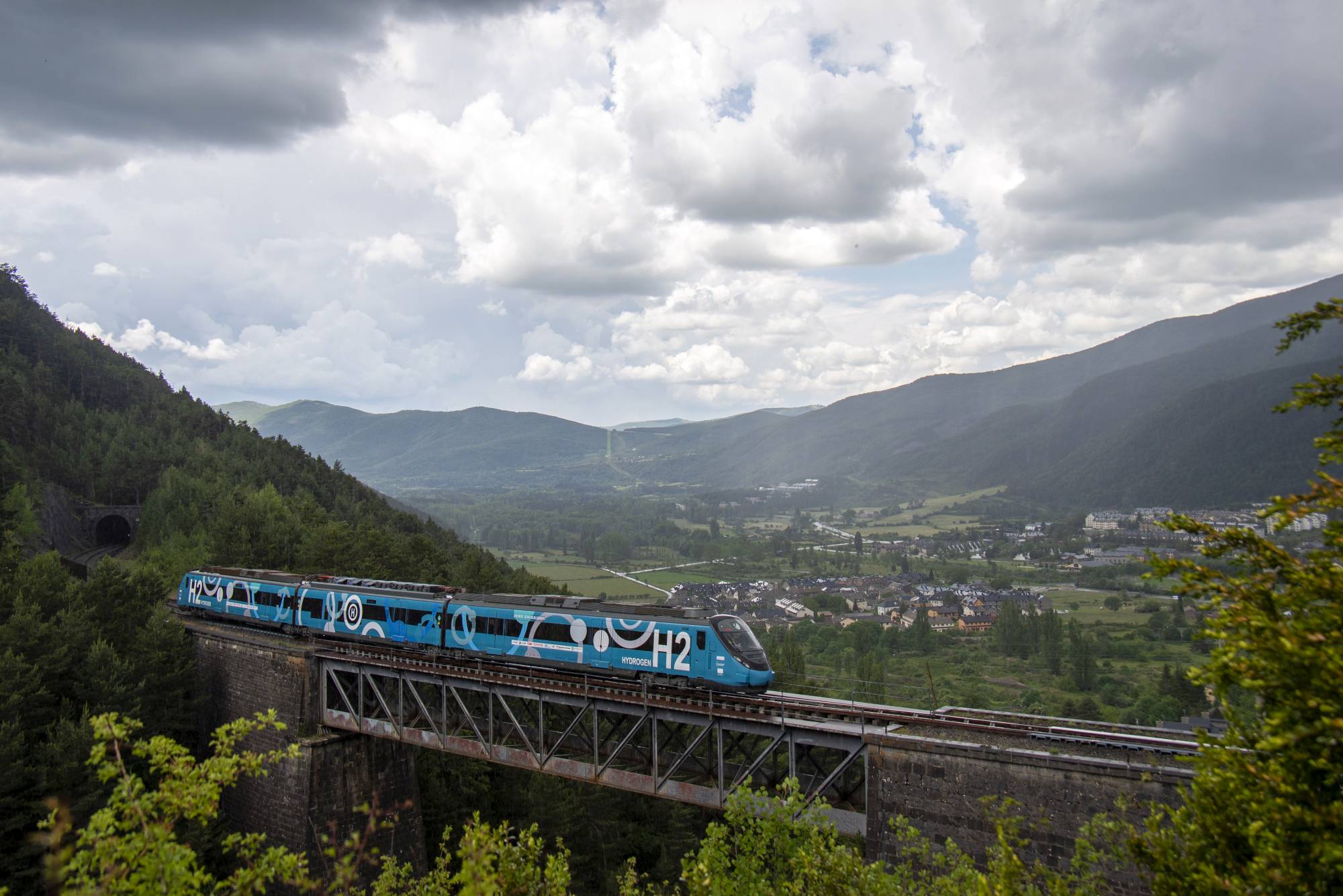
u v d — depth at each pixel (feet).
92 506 470.39
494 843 51.55
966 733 116.78
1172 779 94.84
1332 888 38.70
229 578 235.61
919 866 107.55
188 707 212.84
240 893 44.29
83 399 586.86
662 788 136.46
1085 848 60.39
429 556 370.32
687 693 141.69
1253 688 40.65
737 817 67.77
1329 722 36.91
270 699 196.03
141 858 40.47
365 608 195.52
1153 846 51.29
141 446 522.47
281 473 558.56
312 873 172.14
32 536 368.27
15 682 179.42
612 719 188.96
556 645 160.15
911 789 110.83
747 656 139.54
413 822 193.57
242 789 191.52
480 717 184.96
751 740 191.42
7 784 162.30
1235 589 43.39
